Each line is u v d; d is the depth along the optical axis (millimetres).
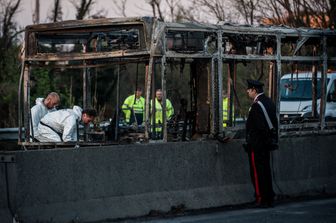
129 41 17156
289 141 18750
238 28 18141
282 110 27312
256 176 16875
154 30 16859
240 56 18188
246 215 15727
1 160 13461
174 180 16141
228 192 17125
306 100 27125
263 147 16766
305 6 38406
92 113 18188
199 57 17438
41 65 18406
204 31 17484
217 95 17703
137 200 15406
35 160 13875
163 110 16828
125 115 20234
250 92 17078
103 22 17312
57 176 14188
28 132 18453
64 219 14148
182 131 18375
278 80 19078
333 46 21203
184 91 26219
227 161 17266
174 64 18969
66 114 18375
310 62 20125
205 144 16828
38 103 19672
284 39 20203
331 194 19312
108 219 14805
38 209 13836
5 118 41656
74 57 17781
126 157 15328
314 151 19281
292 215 15664
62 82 42094
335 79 28203
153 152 15805
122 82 34281
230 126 18609
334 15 37844
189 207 16219
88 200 14625
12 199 13484
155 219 15211
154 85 16875
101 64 17828
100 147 14914
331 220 14930
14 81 44312
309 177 19094
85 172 14633
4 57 45688
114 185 15078
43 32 18031
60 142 17828
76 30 17703
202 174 16703
